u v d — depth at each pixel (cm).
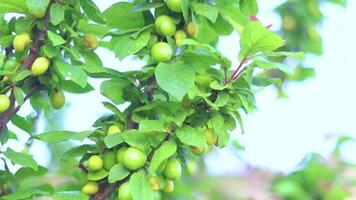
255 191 172
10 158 116
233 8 130
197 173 175
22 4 118
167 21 118
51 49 117
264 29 108
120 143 116
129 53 117
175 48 119
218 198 176
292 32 179
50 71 121
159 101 116
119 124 118
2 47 122
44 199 135
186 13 118
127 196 113
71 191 119
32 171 125
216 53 112
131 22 125
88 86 127
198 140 110
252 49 112
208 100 111
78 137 114
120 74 117
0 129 118
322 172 145
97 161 115
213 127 112
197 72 117
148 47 120
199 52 118
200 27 139
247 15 130
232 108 113
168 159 113
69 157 118
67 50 120
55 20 115
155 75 112
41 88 122
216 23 137
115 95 121
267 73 176
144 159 112
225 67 113
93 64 124
